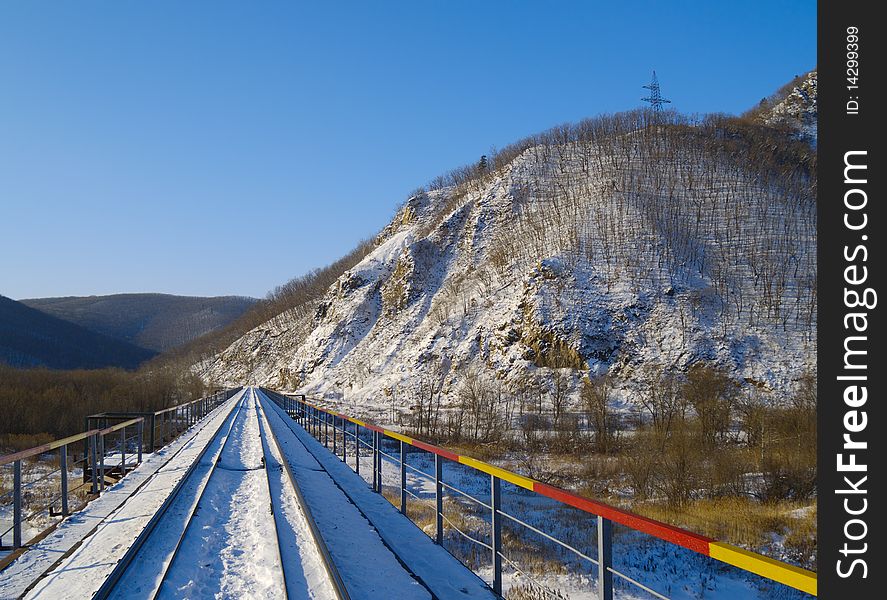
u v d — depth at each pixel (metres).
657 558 17.28
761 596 14.63
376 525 9.74
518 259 99.31
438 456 8.82
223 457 18.91
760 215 91.94
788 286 77.44
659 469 29.36
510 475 6.01
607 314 79.12
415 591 6.70
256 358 171.00
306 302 179.00
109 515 10.96
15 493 9.30
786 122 143.38
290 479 13.19
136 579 7.20
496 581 6.67
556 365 75.75
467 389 77.44
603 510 4.34
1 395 50.34
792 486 25.92
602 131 133.38
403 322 110.00
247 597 6.57
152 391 66.81
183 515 10.41
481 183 140.38
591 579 14.41
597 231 93.69
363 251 187.12
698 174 103.69
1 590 7.15
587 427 51.22
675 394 55.41
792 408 38.22
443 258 122.88
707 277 81.81
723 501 25.12
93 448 13.87
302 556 7.86
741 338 70.56
